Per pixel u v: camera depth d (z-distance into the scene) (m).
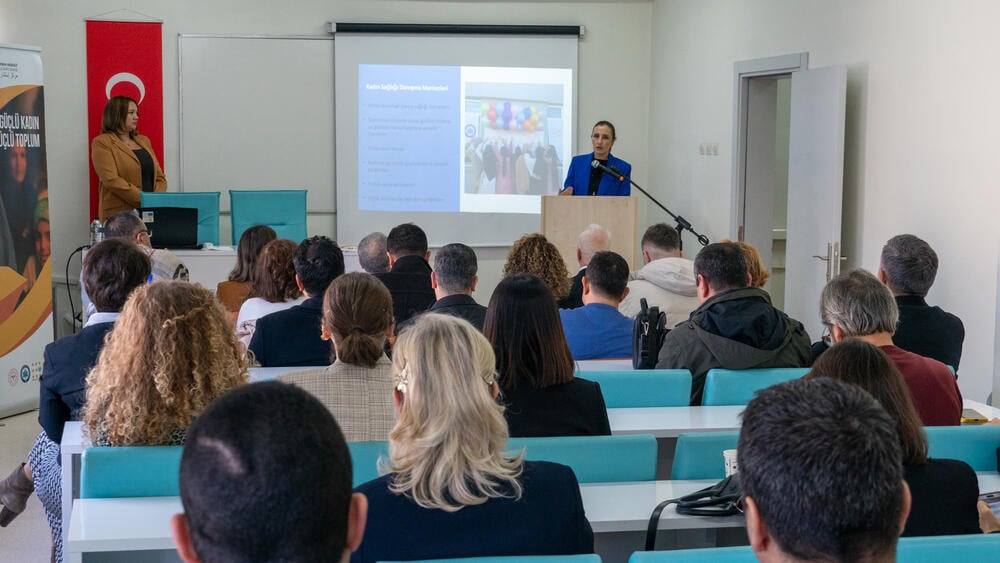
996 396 4.91
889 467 1.03
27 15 8.02
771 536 1.06
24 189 6.02
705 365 3.31
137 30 8.30
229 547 0.85
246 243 4.79
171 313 2.43
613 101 9.15
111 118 7.88
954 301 5.34
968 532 1.96
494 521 1.75
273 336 3.60
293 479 0.85
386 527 1.73
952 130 5.33
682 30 8.48
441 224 8.99
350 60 8.71
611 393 3.14
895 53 5.81
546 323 2.51
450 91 8.86
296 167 8.73
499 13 8.93
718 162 7.93
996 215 5.01
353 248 7.38
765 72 7.20
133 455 2.24
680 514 2.16
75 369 2.89
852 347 2.00
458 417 1.75
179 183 8.54
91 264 3.06
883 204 5.97
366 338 2.53
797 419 1.06
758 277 4.14
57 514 3.15
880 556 1.03
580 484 2.33
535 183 9.05
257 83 8.59
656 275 4.42
